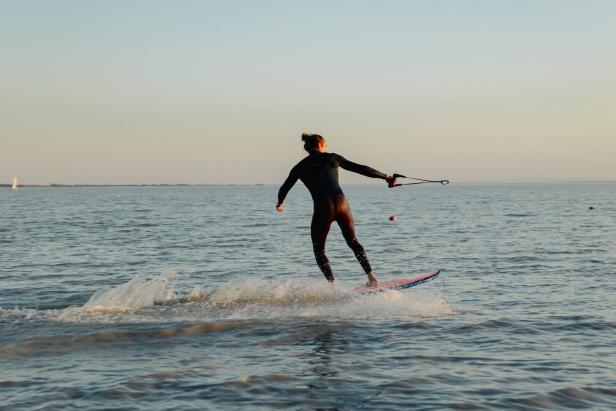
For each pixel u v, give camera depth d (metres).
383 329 7.65
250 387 5.46
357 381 5.62
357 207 64.75
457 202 79.38
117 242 23.05
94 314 8.47
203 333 7.46
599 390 5.39
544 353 6.61
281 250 19.89
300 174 9.30
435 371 5.93
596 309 9.07
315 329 7.61
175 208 65.31
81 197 135.75
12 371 5.96
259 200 105.88
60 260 17.02
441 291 10.92
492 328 7.78
